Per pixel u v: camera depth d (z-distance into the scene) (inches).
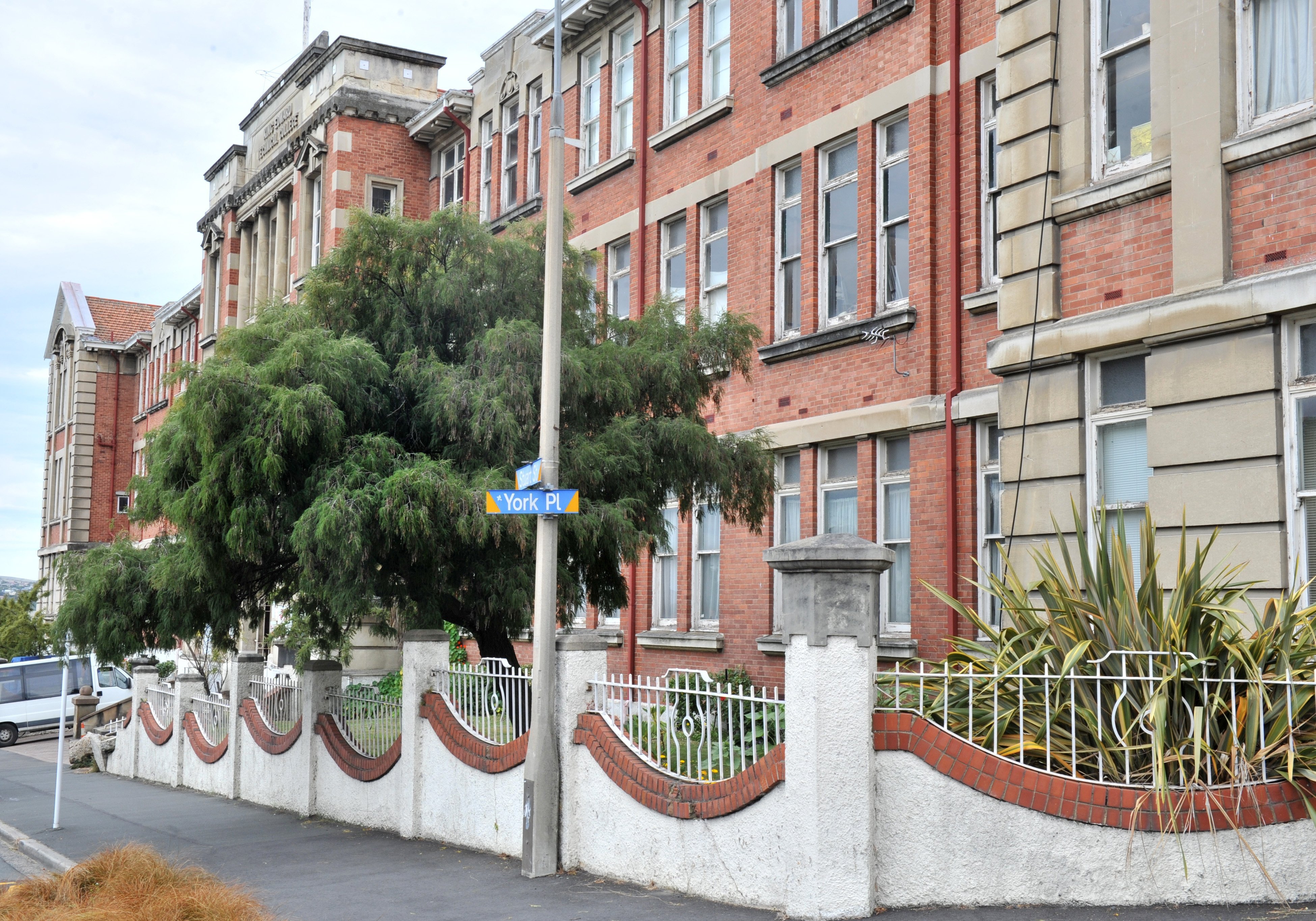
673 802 339.6
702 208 749.9
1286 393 380.2
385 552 424.8
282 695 596.7
